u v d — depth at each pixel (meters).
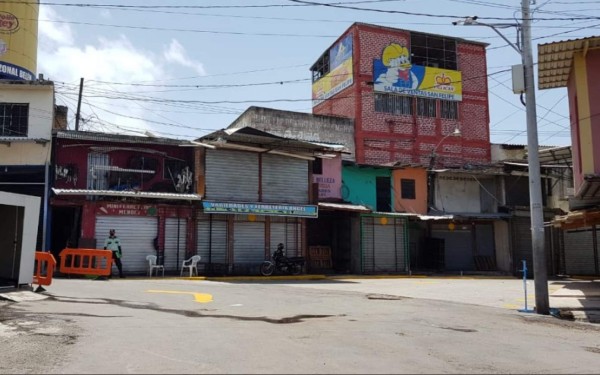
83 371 6.14
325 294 16.12
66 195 22.66
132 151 25.08
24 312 10.44
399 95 37.28
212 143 24.55
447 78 38.84
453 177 33.72
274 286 18.78
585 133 16.06
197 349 7.40
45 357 6.84
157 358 6.82
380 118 36.53
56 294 13.44
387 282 22.89
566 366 7.17
